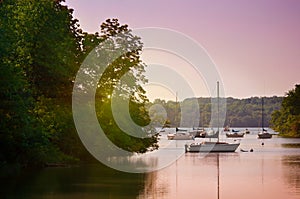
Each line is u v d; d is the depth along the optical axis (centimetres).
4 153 3894
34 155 4184
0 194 3112
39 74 4575
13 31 4097
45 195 3092
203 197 3162
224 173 4538
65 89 4909
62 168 4516
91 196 3091
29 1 4541
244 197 3167
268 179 4078
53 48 4519
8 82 3550
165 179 4022
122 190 3372
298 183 3822
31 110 4138
